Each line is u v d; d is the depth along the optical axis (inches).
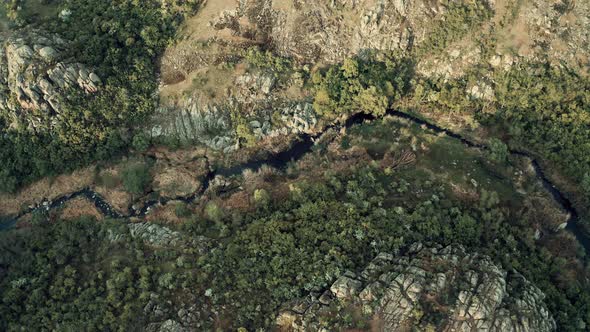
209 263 4133.9
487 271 3929.6
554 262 4375.0
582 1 4970.5
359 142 4985.2
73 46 4867.1
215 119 5009.8
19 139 4827.8
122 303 3946.9
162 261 4222.4
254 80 4997.5
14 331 3875.5
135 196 4845.0
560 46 4911.4
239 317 3823.8
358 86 4965.6
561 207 4699.8
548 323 3848.4
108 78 4918.8
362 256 4057.6
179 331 3764.8
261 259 4119.1
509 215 4520.2
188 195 4874.5
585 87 4867.1
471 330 3639.3
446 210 4409.5
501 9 5002.5
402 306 3715.6
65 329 3816.4
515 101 4891.7
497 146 4746.6
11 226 4758.9
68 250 4377.5
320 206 4360.2
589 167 4707.2
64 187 4894.2
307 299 3860.7
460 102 4970.5
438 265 3909.9
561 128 4813.0
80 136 4842.5
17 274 4237.2
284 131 5009.8
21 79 4694.9
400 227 4190.5
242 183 4864.7
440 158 4815.5
